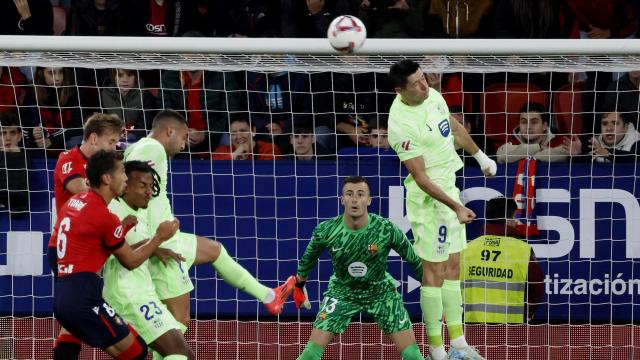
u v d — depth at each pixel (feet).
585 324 104.27
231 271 86.12
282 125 109.70
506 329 103.24
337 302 86.69
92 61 91.56
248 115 108.99
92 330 74.13
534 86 109.91
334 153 107.65
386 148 106.42
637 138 104.37
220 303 106.52
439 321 85.87
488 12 115.75
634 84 108.17
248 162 104.27
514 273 102.27
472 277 102.73
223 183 104.37
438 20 115.85
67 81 110.63
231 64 91.56
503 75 110.52
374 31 115.85
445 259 84.84
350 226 84.99
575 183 103.30
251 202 104.58
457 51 84.94
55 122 110.83
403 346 86.43
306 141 107.14
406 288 104.88
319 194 104.17
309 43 85.15
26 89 110.52
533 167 103.14
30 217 104.58
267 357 100.42
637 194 102.94
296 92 102.42
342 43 79.92
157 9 117.50
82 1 118.01
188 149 107.34
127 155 80.48
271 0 117.19
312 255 86.79
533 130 103.50
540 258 103.60
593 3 115.55
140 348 76.18
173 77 109.81
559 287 103.81
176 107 110.32
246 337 104.47
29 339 102.73
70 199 76.07
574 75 106.52
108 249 74.64
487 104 109.50
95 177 73.92
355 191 84.02
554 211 103.40
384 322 86.43
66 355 81.35
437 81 107.04
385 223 85.20
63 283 74.23
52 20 119.44
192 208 104.58
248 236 104.78
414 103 82.58
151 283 79.05
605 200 103.24
